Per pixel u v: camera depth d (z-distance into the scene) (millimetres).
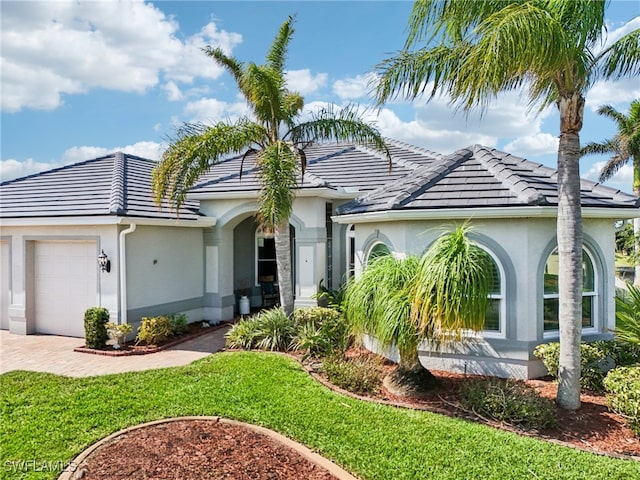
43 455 6527
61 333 15578
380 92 9312
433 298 8359
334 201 18422
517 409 7977
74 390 9469
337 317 13664
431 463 6395
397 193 12695
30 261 15844
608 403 8273
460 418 8133
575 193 8414
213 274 18203
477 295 8250
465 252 8492
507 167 12586
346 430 7434
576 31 7699
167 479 5914
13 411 8266
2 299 16656
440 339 9031
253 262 21391
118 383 9953
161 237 15961
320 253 17188
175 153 13625
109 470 6133
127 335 14156
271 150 13367
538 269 10812
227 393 9133
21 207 16000
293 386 9578
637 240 29312
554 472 6203
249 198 17547
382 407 8492
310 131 14492
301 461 6488
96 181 17562
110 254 14281
